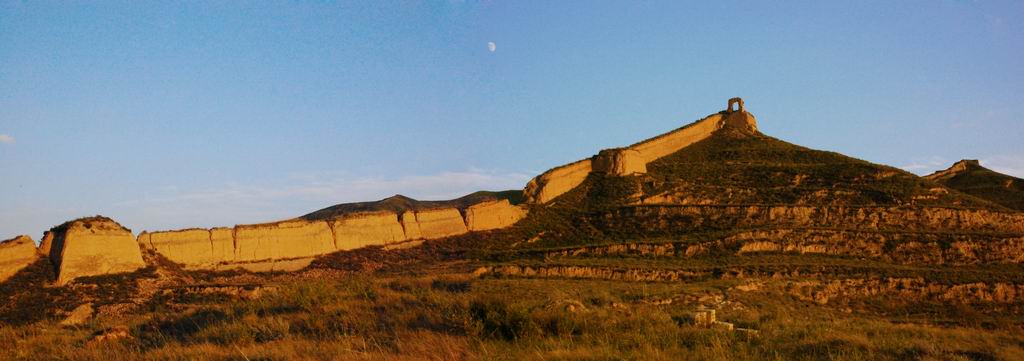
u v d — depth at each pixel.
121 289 47.44
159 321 31.78
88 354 25.11
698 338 27.80
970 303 56.47
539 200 86.44
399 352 24.62
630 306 39.34
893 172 91.44
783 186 89.06
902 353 26.73
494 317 27.78
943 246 68.06
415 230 72.50
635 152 95.06
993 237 69.38
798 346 27.17
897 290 57.44
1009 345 29.64
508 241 73.69
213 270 55.91
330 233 65.56
